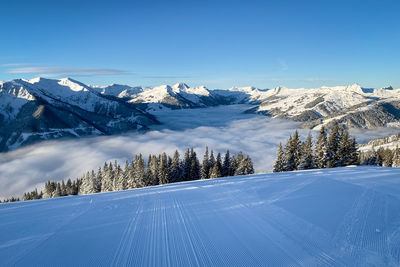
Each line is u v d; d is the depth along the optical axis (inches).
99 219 395.9
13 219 410.9
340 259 239.3
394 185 560.7
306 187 559.5
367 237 287.4
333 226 323.3
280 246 271.6
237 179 751.1
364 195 471.2
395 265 225.5
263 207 421.1
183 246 280.5
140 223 366.9
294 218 358.3
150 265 239.8
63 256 266.8
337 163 1489.9
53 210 465.7
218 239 295.4
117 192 653.9
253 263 235.9
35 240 315.3
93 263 248.2
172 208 442.6
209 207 436.8
